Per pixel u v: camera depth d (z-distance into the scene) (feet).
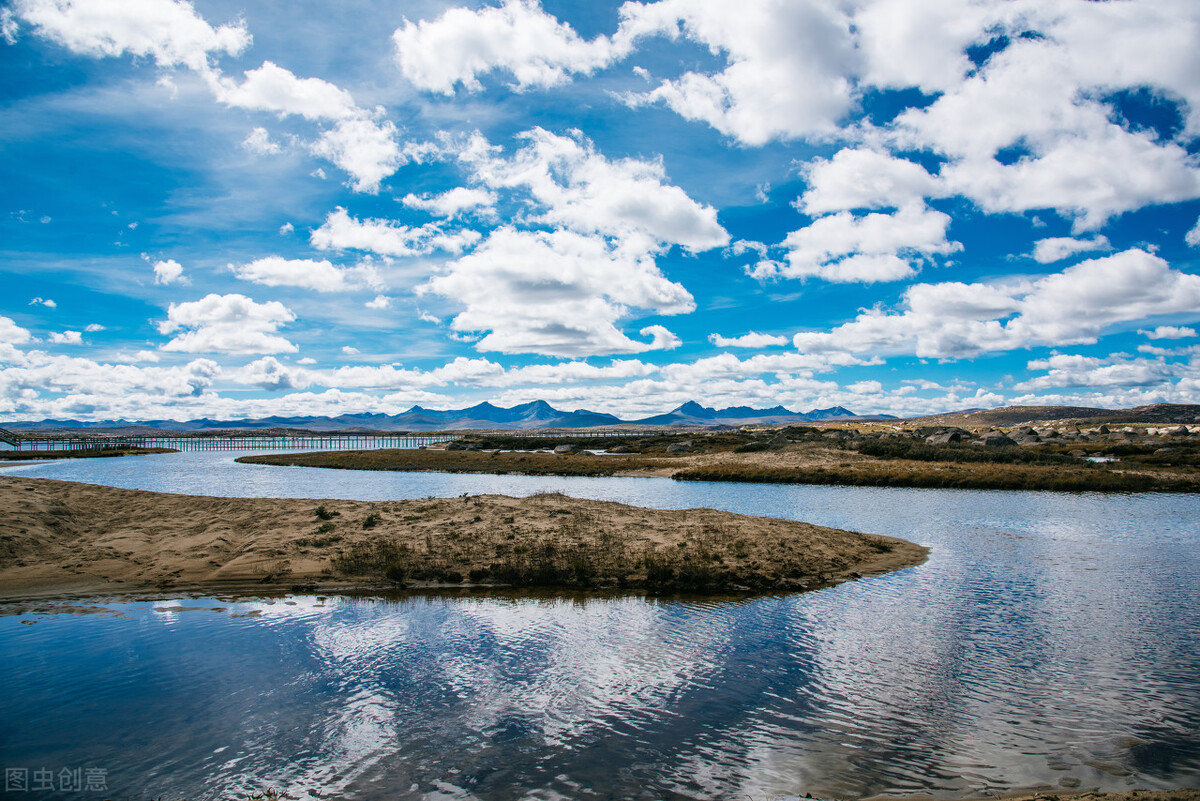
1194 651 43.78
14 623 48.75
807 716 33.91
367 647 44.50
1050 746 30.53
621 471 238.48
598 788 26.84
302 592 58.03
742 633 47.75
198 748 30.32
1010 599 57.31
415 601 55.93
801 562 67.97
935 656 42.93
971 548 82.64
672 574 62.23
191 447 655.76
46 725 32.50
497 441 461.37
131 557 65.82
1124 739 31.22
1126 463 223.51
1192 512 121.70
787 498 148.77
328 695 36.50
